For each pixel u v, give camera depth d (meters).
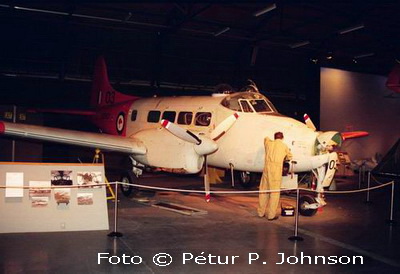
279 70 21.53
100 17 15.57
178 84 19.52
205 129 10.59
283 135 9.48
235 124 10.25
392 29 18.44
